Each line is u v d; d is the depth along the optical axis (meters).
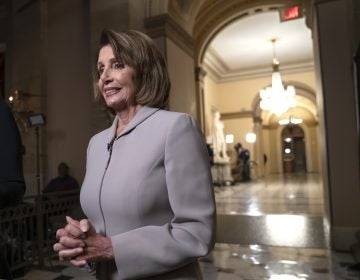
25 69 7.31
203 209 0.99
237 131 18.41
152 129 1.07
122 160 1.07
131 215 0.99
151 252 0.93
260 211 7.80
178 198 0.97
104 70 1.17
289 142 6.29
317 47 5.31
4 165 1.20
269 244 5.13
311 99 18.14
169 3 6.78
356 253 4.27
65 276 4.12
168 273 1.02
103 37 1.21
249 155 17.56
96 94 1.35
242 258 4.49
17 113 6.91
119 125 1.24
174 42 6.84
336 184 4.85
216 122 15.86
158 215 1.01
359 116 4.46
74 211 5.39
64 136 6.94
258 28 12.87
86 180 1.18
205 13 9.72
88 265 1.13
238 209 8.20
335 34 4.97
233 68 17.94
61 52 7.13
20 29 7.48
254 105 18.61
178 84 6.94
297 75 17.56
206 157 1.07
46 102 7.16
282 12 8.90
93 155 1.23
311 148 25.55
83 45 6.94
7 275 1.29
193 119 1.10
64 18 7.17
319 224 6.25
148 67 1.17
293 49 15.38
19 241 4.21
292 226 6.18
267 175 23.16
